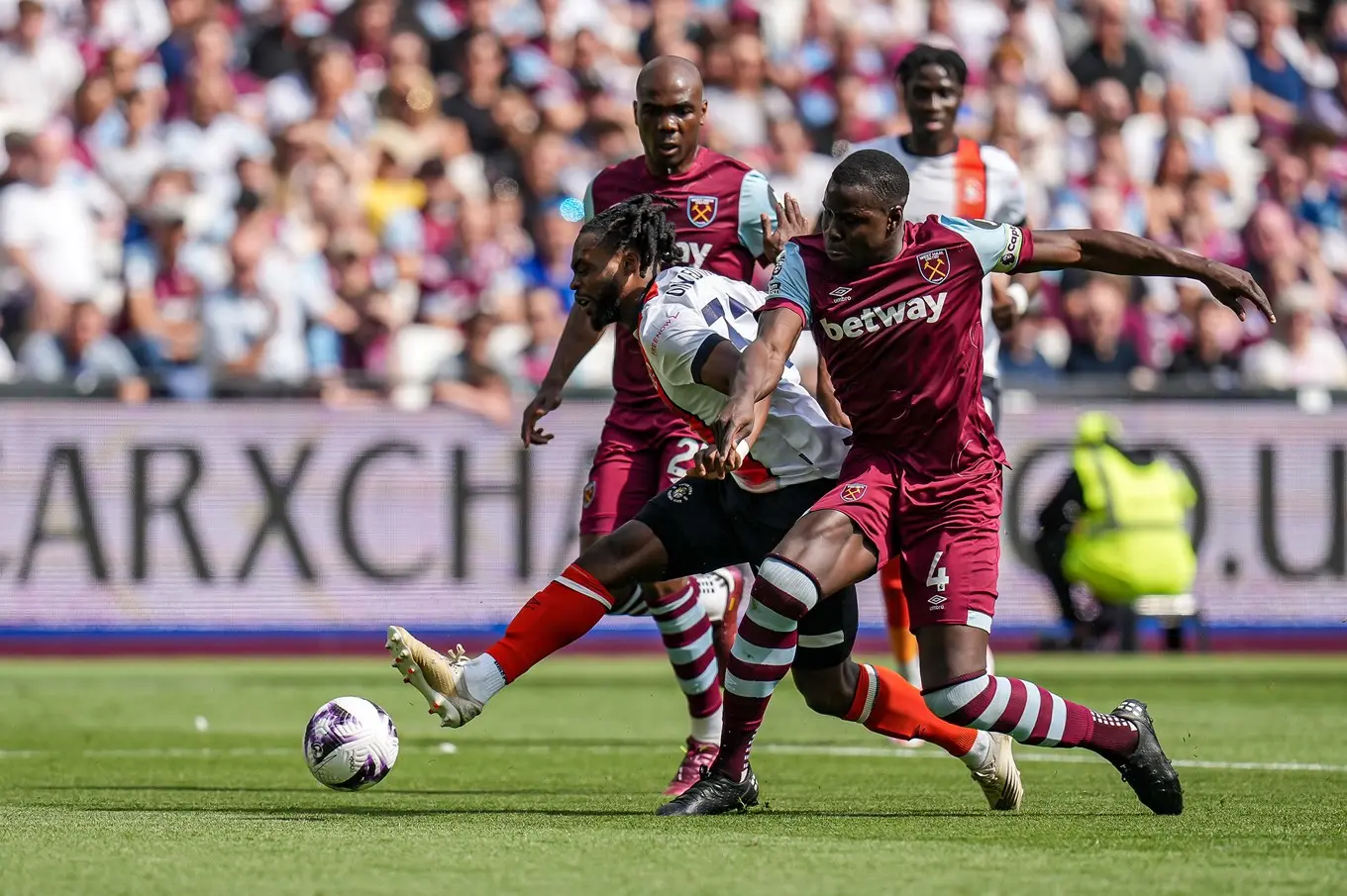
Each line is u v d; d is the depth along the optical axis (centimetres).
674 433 2325
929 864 1433
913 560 1783
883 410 1784
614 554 1881
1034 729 1769
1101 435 4772
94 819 1781
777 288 1792
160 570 4678
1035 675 4188
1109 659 4694
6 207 5269
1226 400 4934
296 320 5141
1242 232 6000
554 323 5141
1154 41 6650
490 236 5547
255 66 5909
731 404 1675
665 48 6244
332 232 5344
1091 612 4878
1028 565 4853
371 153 5675
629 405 2356
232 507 4700
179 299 5216
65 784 2227
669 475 2312
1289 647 4953
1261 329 5850
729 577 2416
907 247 1775
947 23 6506
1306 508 4966
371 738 1941
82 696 3716
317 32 6041
